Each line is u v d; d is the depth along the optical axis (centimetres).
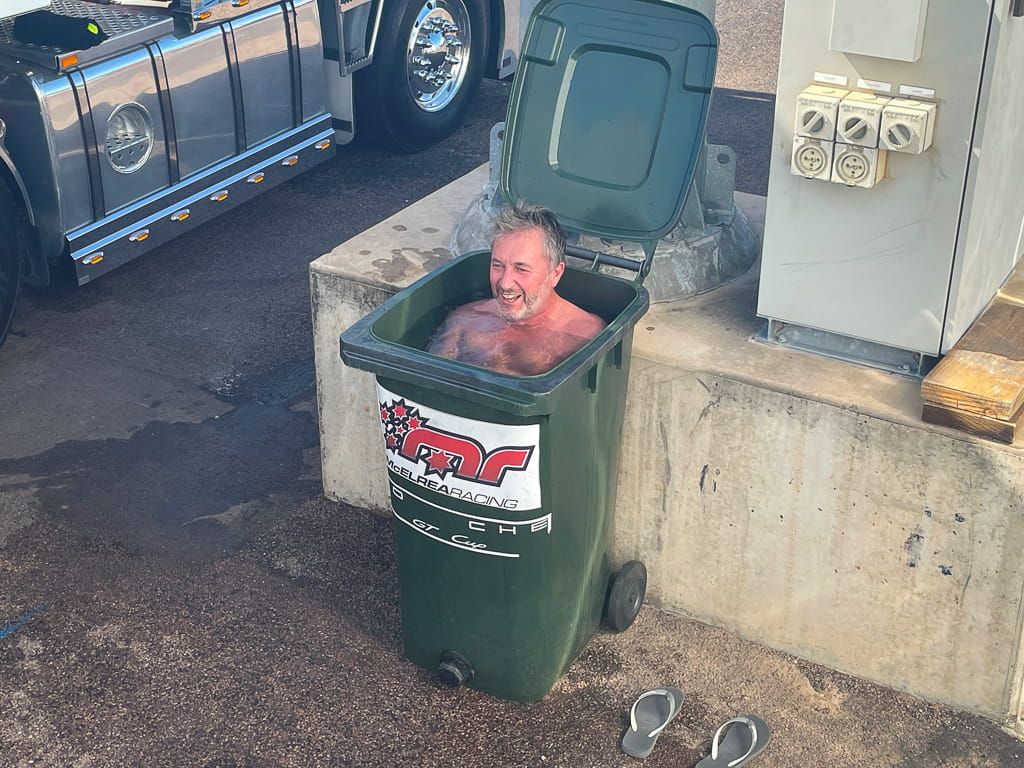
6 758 351
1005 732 358
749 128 786
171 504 459
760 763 348
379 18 689
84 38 542
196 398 525
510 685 361
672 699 362
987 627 347
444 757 351
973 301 353
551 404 304
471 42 769
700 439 370
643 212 385
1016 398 320
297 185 723
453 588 348
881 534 352
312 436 501
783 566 374
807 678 378
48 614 406
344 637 396
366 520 452
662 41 382
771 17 1006
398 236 446
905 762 349
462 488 329
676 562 394
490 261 367
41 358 553
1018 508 326
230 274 627
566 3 395
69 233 553
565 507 336
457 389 311
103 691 375
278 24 630
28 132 529
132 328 577
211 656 388
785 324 372
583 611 368
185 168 601
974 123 316
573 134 396
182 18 585
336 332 427
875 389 349
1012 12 308
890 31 314
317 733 359
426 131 759
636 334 379
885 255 342
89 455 487
